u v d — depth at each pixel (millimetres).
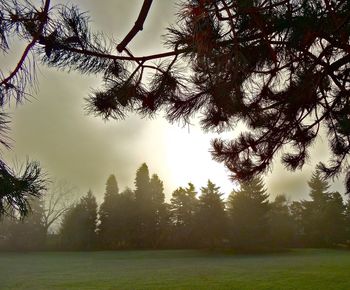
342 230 47781
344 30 1940
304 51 2113
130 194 50594
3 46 1471
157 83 2355
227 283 15797
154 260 31500
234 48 1773
